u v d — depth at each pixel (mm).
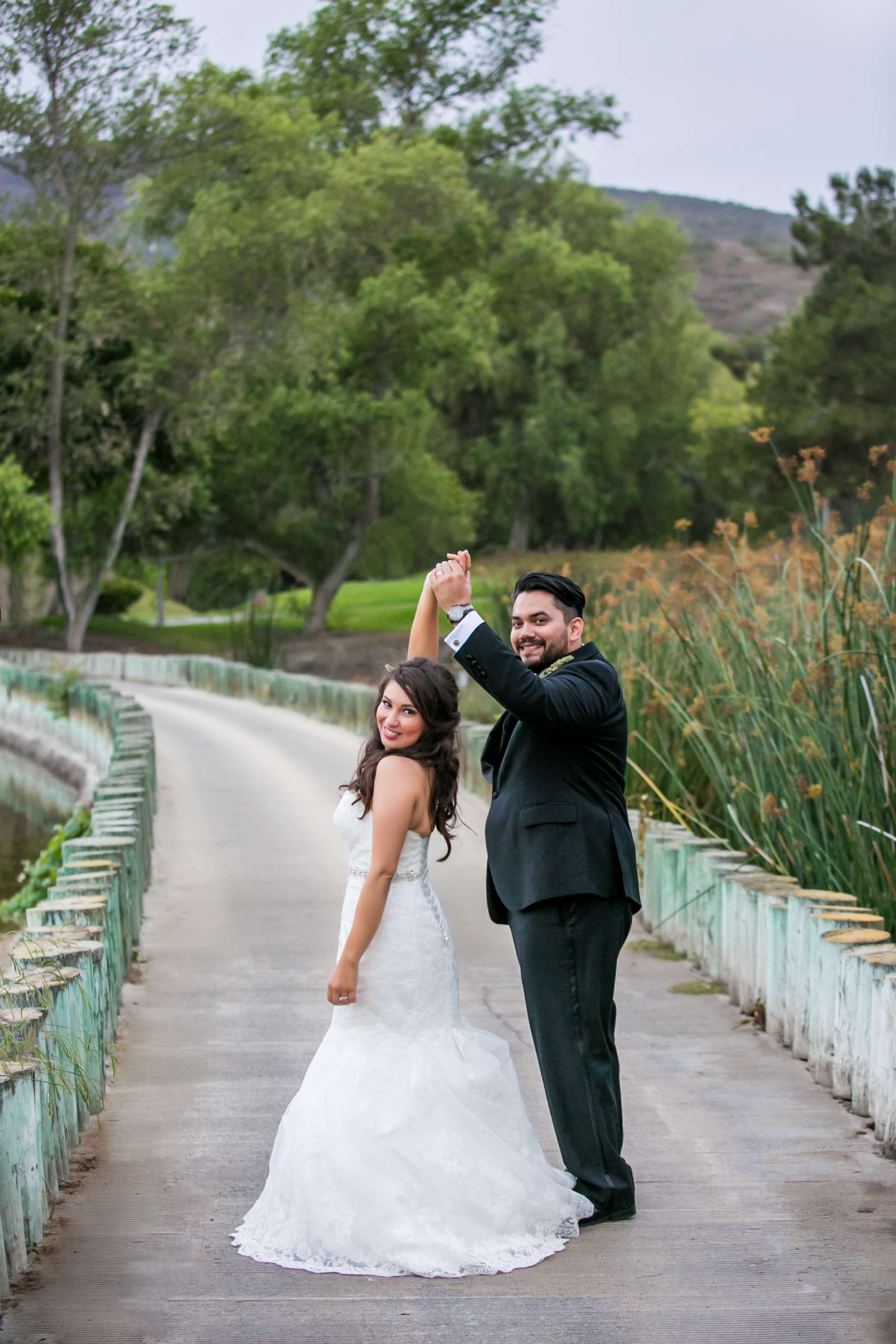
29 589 47281
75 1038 4613
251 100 35125
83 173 32406
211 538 42344
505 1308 3422
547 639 4090
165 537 42062
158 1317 3373
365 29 47031
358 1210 3680
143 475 38062
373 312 39031
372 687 21688
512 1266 3646
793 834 7008
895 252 29344
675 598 8656
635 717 9430
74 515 38062
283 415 39125
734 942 6617
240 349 36344
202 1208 4078
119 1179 4316
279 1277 3609
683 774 9070
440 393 48844
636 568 9477
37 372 34438
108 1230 3916
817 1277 3598
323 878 10117
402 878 3912
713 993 6844
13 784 20750
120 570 43812
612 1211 3963
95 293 34875
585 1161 3961
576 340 55250
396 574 47031
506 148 51438
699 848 7598
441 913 3990
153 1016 6387
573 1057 3939
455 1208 3699
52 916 5734
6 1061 3828
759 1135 4754
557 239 50500
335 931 8336
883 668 6637
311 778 15719
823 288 29453
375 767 3896
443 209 39500
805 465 7625
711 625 8609
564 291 51469
